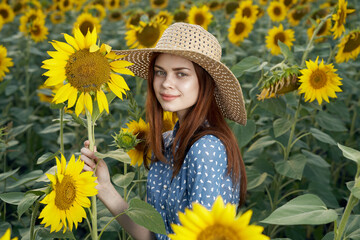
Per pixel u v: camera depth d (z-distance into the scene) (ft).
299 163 8.28
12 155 10.91
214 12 20.58
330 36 10.57
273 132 9.34
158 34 11.27
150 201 5.99
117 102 9.23
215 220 2.69
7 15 19.67
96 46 4.39
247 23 14.90
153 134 5.85
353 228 4.94
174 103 5.39
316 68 7.41
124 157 4.72
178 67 5.25
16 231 8.05
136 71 6.49
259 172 8.88
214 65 5.14
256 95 8.08
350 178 12.16
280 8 17.61
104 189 5.73
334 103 9.71
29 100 14.52
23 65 16.63
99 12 19.77
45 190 4.40
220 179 5.00
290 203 4.04
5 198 5.12
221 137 5.20
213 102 5.57
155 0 22.80
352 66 14.44
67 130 12.39
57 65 4.51
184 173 5.18
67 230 5.03
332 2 17.70
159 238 5.68
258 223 8.65
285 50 7.80
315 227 10.78
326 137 8.54
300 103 8.43
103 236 8.35
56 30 20.92
